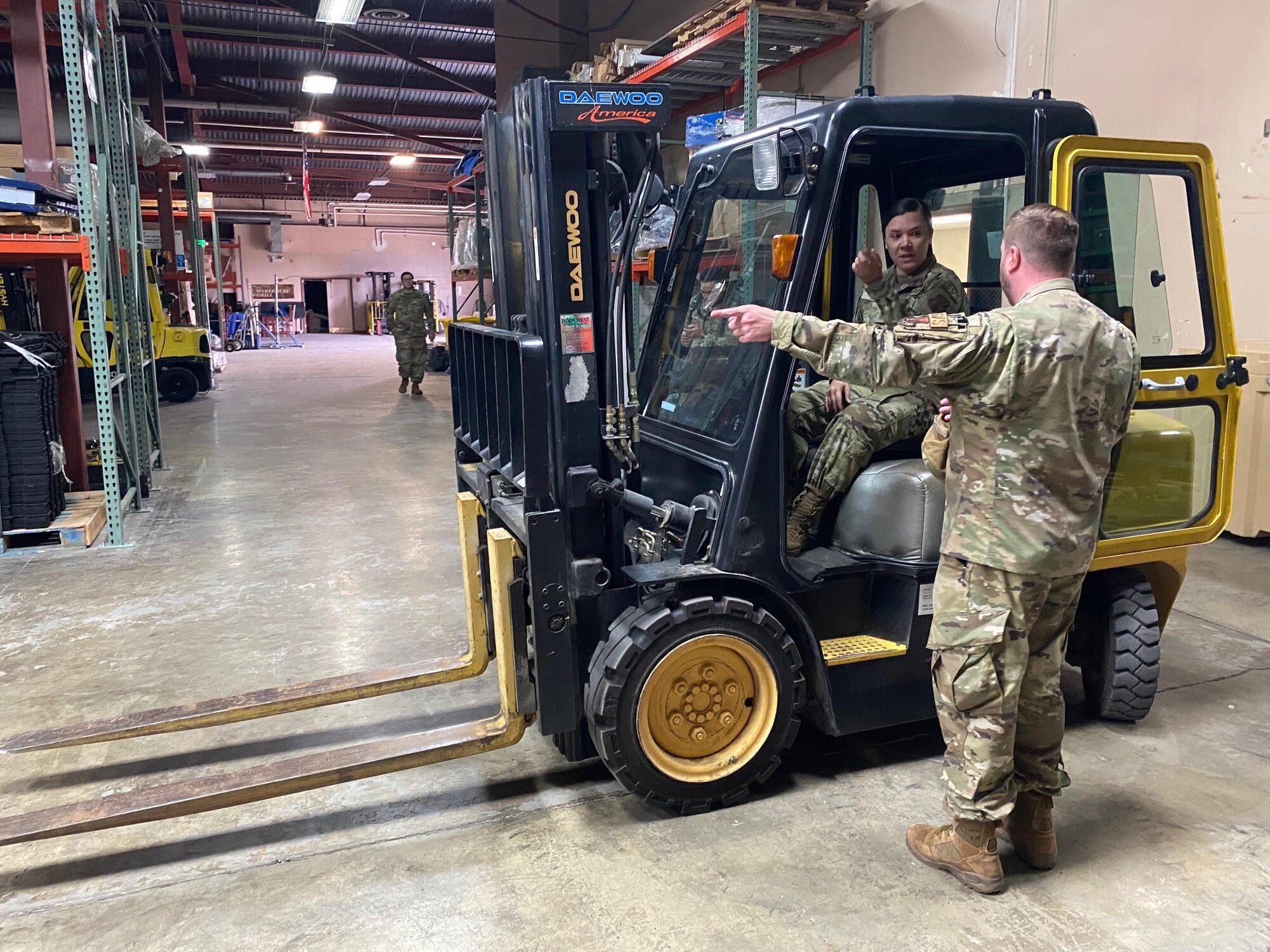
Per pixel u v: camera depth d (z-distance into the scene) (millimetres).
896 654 2730
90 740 2766
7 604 4520
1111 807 2660
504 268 3021
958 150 3178
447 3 14688
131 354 7086
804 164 2430
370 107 19672
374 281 32688
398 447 8898
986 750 2137
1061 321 2014
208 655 3881
